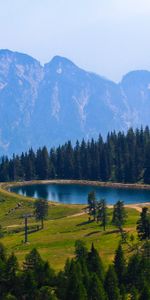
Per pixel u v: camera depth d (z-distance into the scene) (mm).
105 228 167625
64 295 86562
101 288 85125
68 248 140625
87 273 90750
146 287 83688
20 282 90812
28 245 151750
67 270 93500
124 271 95500
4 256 105812
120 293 89062
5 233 181250
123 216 158375
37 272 93062
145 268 94688
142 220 128125
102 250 131375
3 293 89000
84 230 168000
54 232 173625
